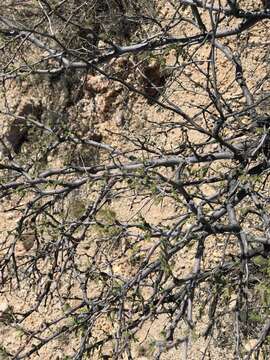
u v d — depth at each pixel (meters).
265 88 7.20
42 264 5.91
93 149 6.91
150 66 7.51
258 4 7.14
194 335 3.93
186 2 5.22
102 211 4.31
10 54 6.12
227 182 4.79
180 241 4.16
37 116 8.81
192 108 7.50
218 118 5.03
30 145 5.96
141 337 6.84
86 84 8.45
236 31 5.36
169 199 7.43
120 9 7.08
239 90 7.37
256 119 4.93
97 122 8.34
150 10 6.89
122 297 4.26
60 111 8.65
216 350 6.02
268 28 7.14
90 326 4.33
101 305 4.39
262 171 4.69
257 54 7.18
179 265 7.35
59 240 4.68
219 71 7.55
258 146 4.57
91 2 6.19
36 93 8.80
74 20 6.16
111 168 4.72
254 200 4.47
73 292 6.92
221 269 4.23
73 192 5.76
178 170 4.51
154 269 4.40
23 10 6.61
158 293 4.38
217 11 4.80
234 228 4.24
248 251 4.27
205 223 4.18
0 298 7.50
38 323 7.45
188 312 4.00
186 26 7.29
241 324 4.98
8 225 8.48
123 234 4.41
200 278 4.26
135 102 7.98
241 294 4.25
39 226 4.65
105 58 5.34
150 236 4.07
